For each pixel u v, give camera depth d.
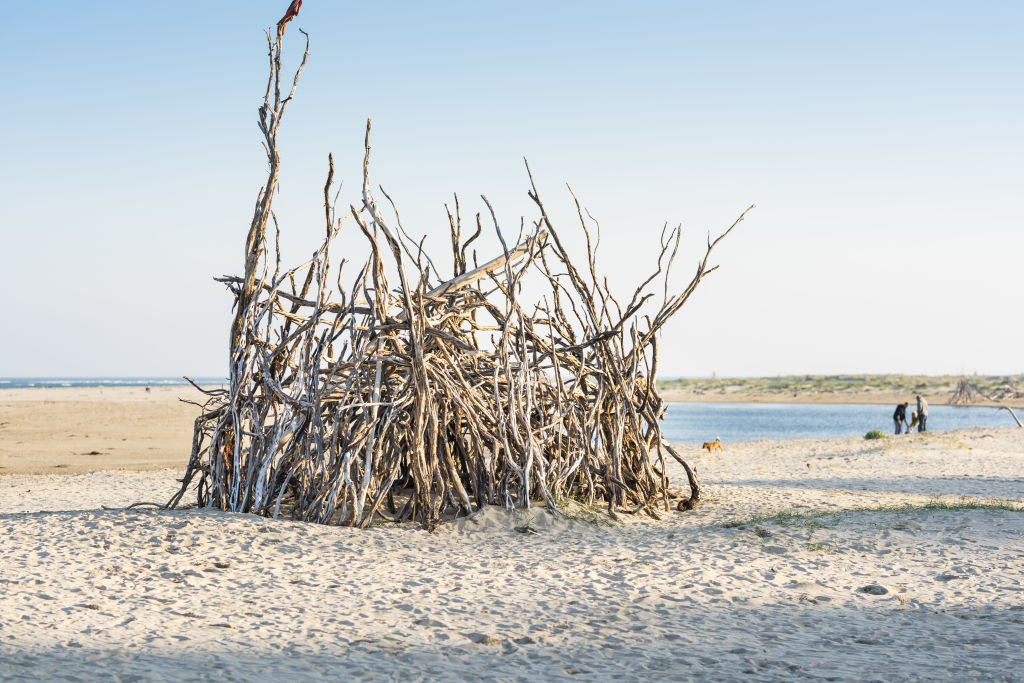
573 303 12.35
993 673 5.45
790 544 9.55
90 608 7.05
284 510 11.02
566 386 13.25
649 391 12.73
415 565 8.95
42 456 24.09
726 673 5.59
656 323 12.59
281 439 10.70
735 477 19.14
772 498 13.63
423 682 5.45
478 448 11.46
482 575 8.55
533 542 10.08
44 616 6.77
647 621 6.93
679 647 6.23
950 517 10.55
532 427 11.88
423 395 10.55
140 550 8.95
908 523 10.32
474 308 11.95
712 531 10.46
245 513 10.52
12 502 14.52
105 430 33.72
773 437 42.97
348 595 7.75
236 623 6.76
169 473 18.97
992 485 17.48
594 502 11.95
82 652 5.87
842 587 7.98
